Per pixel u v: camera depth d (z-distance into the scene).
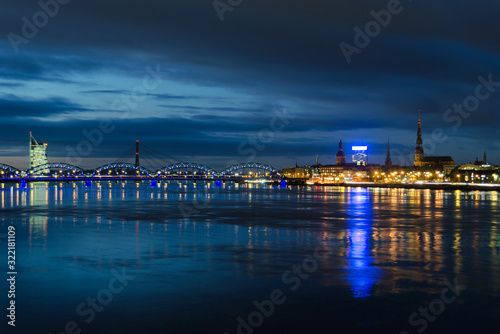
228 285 31.98
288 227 68.31
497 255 43.44
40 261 40.44
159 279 33.69
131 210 102.75
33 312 26.44
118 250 46.47
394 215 90.75
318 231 63.25
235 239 54.81
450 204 128.38
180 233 60.69
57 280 33.41
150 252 45.22
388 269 37.03
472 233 60.81
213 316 25.83
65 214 91.25
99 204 124.69
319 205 123.44
